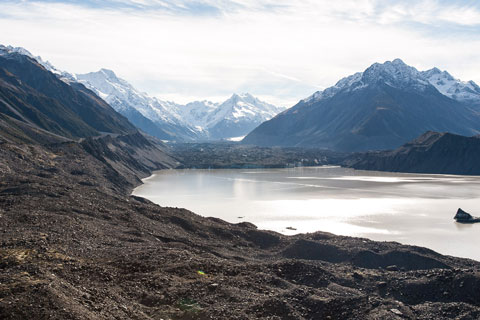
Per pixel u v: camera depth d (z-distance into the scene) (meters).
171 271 41.91
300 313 35.00
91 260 42.78
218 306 33.91
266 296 37.06
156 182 194.50
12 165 106.31
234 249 65.94
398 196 144.25
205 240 69.31
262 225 97.50
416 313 36.56
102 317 27.03
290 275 46.34
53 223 54.75
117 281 37.44
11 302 25.11
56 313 24.98
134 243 54.56
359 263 61.50
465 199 137.12
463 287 42.41
